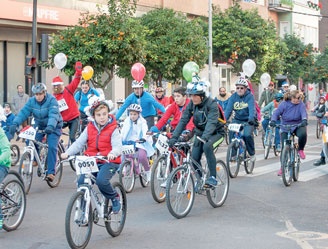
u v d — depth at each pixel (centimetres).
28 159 1220
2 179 865
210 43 3312
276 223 968
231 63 3638
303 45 4603
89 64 2342
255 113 1447
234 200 1164
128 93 3400
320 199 1173
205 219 998
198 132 1057
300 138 1355
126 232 910
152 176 1130
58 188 1300
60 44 2302
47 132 1201
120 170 1217
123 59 2375
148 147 1270
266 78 2125
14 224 927
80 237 807
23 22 2530
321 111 1683
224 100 2152
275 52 3756
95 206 834
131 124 1250
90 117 848
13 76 2681
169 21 2786
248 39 3491
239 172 1520
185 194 1017
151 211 1066
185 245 833
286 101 1359
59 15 2702
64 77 2956
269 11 5106
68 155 836
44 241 857
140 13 3341
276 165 1661
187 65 1592
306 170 1561
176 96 1245
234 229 926
